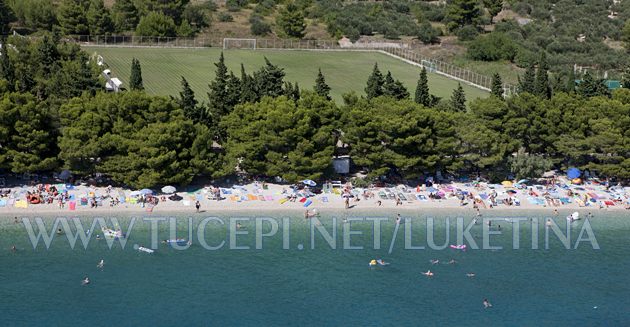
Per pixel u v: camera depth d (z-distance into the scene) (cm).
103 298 10300
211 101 14862
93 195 12962
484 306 10438
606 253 12062
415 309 10312
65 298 10262
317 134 13538
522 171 14200
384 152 13788
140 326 9719
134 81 14862
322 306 10306
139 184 12938
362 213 13050
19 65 15588
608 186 14488
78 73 14612
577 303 10600
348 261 11494
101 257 11312
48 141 13138
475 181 14388
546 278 11231
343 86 19738
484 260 11688
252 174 14138
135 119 13312
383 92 15812
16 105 12925
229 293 10538
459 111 15438
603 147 14300
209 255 11506
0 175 13462
